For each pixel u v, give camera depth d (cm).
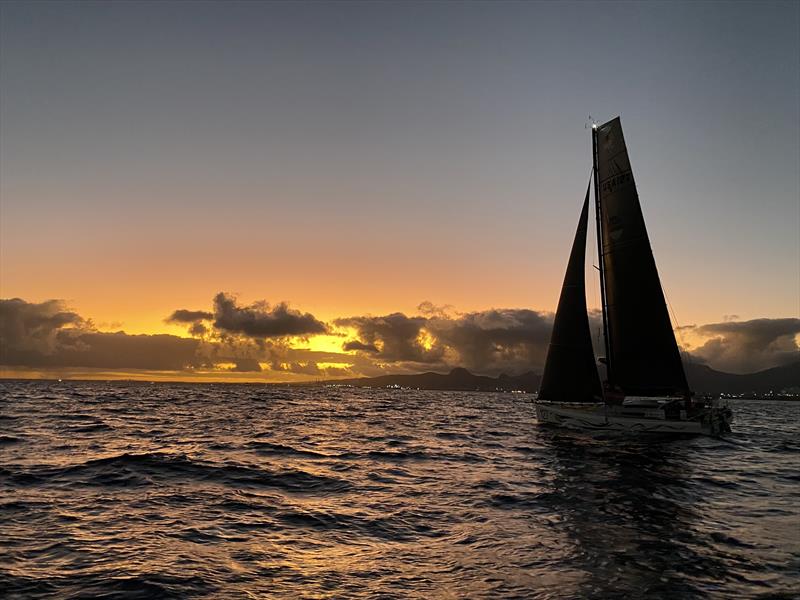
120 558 1002
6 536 1124
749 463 2422
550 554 1080
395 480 1908
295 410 6388
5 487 1609
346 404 8644
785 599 859
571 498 1628
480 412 7069
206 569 959
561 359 3506
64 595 824
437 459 2458
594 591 884
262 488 1706
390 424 4606
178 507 1424
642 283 3209
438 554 1080
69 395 8756
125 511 1364
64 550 1044
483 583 919
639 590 890
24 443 2638
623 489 1770
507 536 1213
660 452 2700
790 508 1538
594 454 2622
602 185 3381
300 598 841
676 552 1097
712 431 3177
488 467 2227
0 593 822
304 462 2280
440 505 1526
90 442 2750
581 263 3456
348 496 1627
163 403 7031
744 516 1429
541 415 3628
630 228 3238
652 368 3212
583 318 3431
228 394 11800
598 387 3388
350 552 1087
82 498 1495
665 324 3147
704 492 1747
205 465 2066
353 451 2695
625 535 1224
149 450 2464
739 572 980
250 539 1158
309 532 1226
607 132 3331
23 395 8212
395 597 852
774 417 7806
